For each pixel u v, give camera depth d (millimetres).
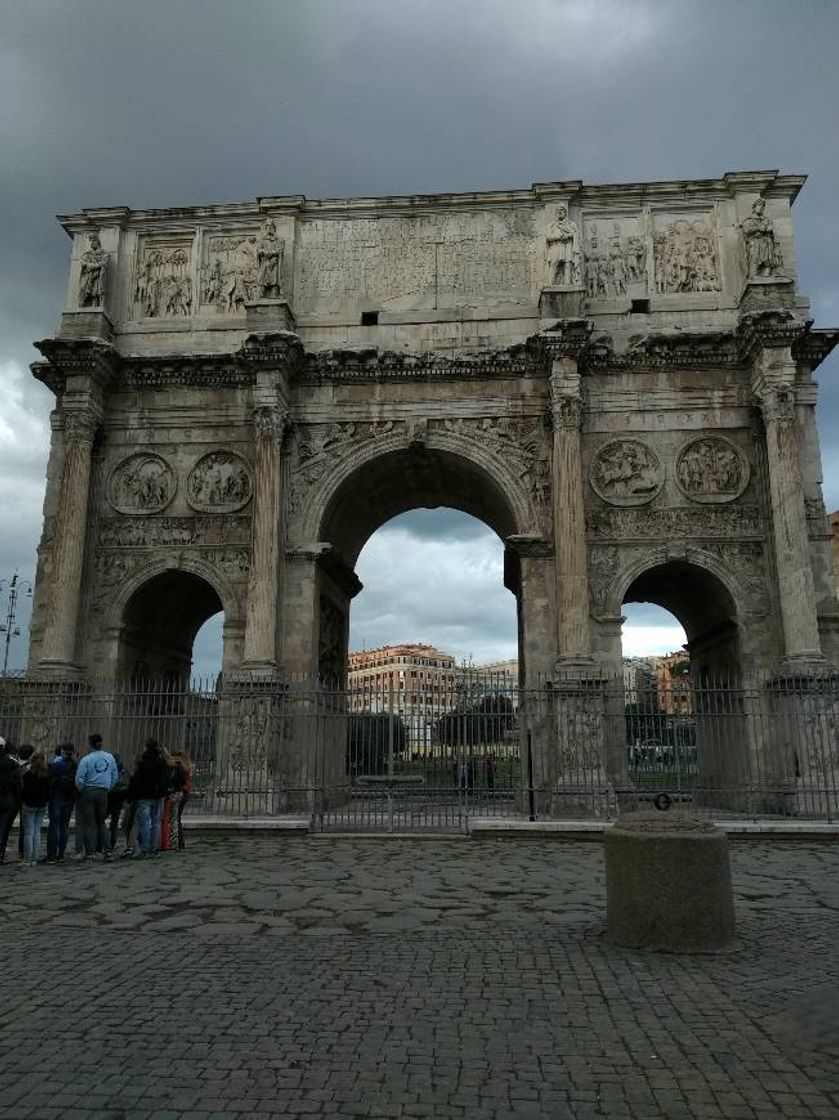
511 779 29953
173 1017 8008
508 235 32844
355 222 33438
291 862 18406
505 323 32031
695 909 10500
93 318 31781
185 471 31781
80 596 30266
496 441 31000
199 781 30031
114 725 29875
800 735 25875
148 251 33969
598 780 25984
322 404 31688
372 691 25500
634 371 31141
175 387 32344
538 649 29141
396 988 8938
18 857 19562
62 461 31688
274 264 31812
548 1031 7664
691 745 27219
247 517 31234
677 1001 8492
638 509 30266
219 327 32688
